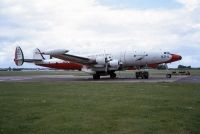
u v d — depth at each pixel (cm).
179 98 1762
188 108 1378
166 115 1215
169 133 945
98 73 4644
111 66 4447
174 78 4362
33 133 961
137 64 4578
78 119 1150
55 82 3678
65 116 1211
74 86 2862
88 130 985
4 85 3138
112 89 2450
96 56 4644
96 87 2695
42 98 1852
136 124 1059
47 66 5312
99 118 1165
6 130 1002
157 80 3806
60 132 966
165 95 1934
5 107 1474
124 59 4531
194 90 2264
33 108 1435
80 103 1584
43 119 1163
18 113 1302
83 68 4819
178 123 1068
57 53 4203
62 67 5156
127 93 2092
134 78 4575
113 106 1457
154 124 1056
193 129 988
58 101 1686
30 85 3098
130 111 1312
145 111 1309
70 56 4362
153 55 4472
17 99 1811
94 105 1501
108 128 1008
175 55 4528
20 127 1038
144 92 2147
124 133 948
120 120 1126
